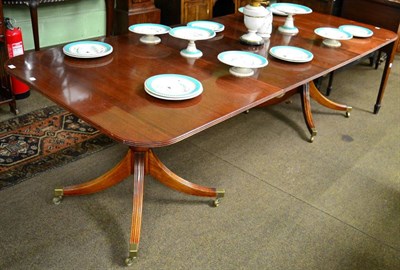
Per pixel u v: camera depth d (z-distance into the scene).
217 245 1.62
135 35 2.16
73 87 1.50
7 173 1.92
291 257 1.60
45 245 1.55
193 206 1.82
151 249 1.57
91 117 1.31
